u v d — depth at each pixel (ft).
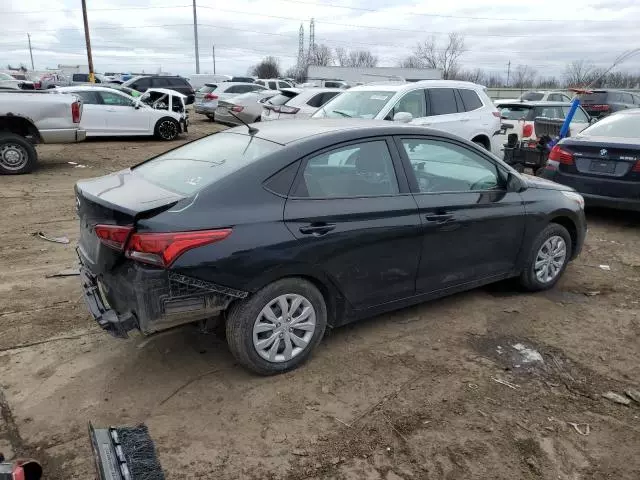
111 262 10.11
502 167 14.82
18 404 10.32
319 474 8.81
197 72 171.73
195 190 10.58
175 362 11.88
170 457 9.05
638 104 73.51
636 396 11.09
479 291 16.34
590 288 16.90
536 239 15.53
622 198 22.50
